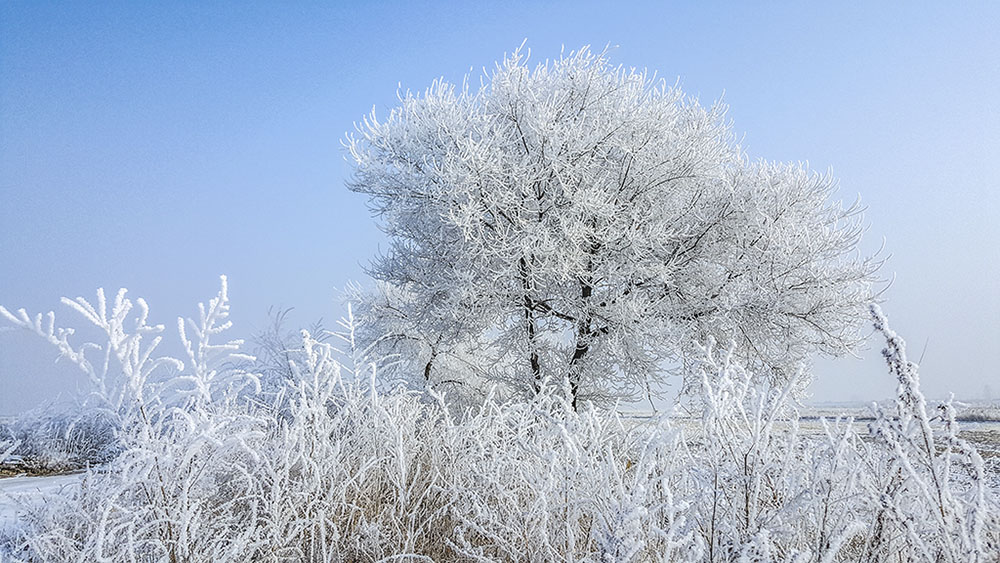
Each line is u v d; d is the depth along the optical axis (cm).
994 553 224
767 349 1071
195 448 306
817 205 1159
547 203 1147
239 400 509
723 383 272
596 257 1149
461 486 377
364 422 436
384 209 1234
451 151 1142
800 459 292
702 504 268
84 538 334
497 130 1159
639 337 1080
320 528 327
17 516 386
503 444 410
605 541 251
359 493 375
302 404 381
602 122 1205
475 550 331
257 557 341
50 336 278
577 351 1173
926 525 252
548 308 1207
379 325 1312
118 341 297
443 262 1221
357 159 1222
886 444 256
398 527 360
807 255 1048
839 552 276
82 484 362
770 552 245
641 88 1265
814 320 1056
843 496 262
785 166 1151
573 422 347
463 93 1231
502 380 1212
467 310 1134
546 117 1134
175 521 296
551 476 315
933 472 235
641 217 1162
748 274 1099
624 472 306
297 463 391
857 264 1080
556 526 307
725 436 267
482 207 1112
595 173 1182
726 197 1143
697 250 1162
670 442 302
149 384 311
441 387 1308
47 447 637
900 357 247
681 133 1213
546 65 1290
